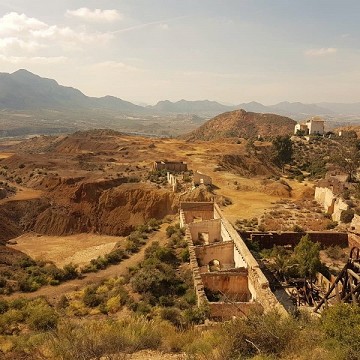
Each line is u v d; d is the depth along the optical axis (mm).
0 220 63469
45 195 76125
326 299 23734
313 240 42000
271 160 106062
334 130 166500
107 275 35531
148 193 66438
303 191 68125
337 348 11547
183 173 77500
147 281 29016
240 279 28203
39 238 62938
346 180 77062
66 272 36188
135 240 44062
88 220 67250
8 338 17188
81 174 84000
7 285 33062
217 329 14875
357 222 44438
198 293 25625
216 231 41094
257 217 52406
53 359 12320
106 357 11953
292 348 12062
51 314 24047
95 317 25000
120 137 147625
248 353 12094
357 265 21094
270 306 21734
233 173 83312
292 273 33594
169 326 17469
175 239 39594
